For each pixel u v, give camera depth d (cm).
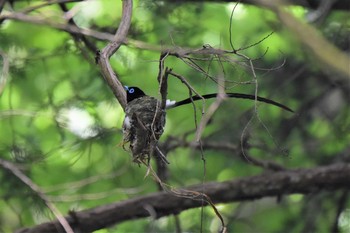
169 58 1336
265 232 1617
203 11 1351
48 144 1387
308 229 1469
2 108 1423
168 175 1257
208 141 1334
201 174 1502
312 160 1484
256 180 1238
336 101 1521
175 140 1285
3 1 970
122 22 808
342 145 1481
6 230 1295
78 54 1252
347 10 1303
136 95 900
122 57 1218
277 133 1434
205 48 751
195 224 1360
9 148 1182
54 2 859
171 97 1409
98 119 1256
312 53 630
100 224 1191
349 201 1491
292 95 1469
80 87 1292
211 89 1356
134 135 744
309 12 1338
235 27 1429
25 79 1305
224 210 1636
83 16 1332
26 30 1358
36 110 1270
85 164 1409
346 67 609
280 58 1380
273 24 1294
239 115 1355
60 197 978
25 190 1142
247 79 1288
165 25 1255
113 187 1400
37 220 1234
